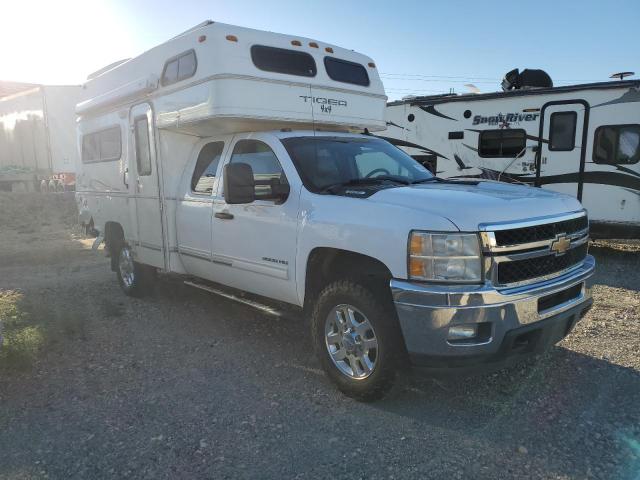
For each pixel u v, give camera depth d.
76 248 11.75
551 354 4.74
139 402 4.02
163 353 5.03
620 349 4.84
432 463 3.18
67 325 5.61
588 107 9.37
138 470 3.16
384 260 3.61
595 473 3.04
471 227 3.37
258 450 3.35
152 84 5.78
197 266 5.72
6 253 11.12
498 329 3.37
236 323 5.89
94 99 7.57
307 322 4.47
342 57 5.82
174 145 5.86
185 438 3.50
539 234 3.63
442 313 3.35
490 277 3.38
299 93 5.29
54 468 3.20
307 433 3.54
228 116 4.86
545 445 3.34
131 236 6.81
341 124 5.70
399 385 4.01
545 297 3.59
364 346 3.87
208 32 4.96
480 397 4.00
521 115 10.05
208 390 4.21
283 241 4.46
